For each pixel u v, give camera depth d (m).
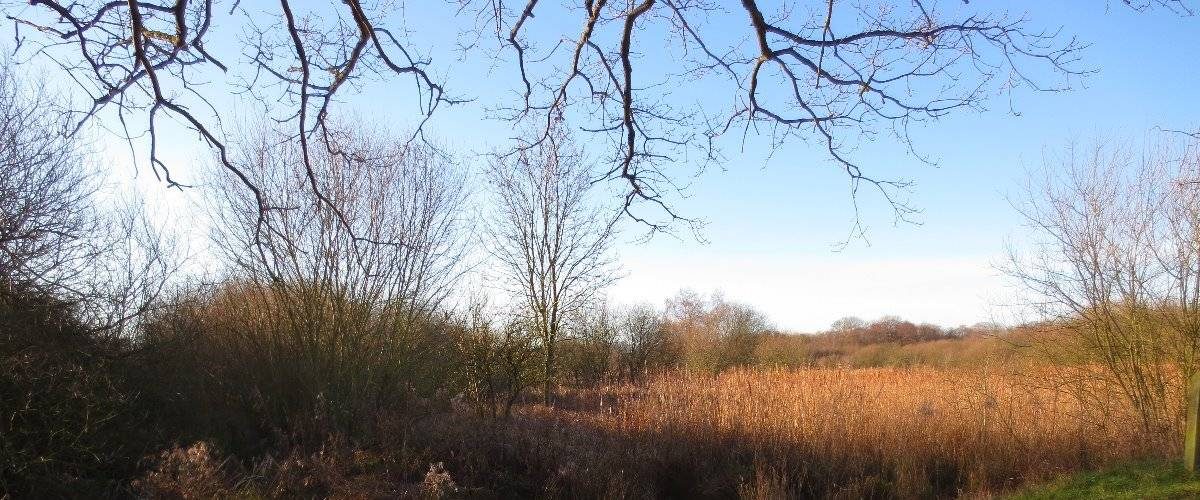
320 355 12.64
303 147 4.43
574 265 19.77
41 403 8.98
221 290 12.96
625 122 5.19
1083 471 10.81
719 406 13.81
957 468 12.33
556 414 14.80
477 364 13.11
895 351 31.00
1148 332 12.68
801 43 4.41
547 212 19.77
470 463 11.03
